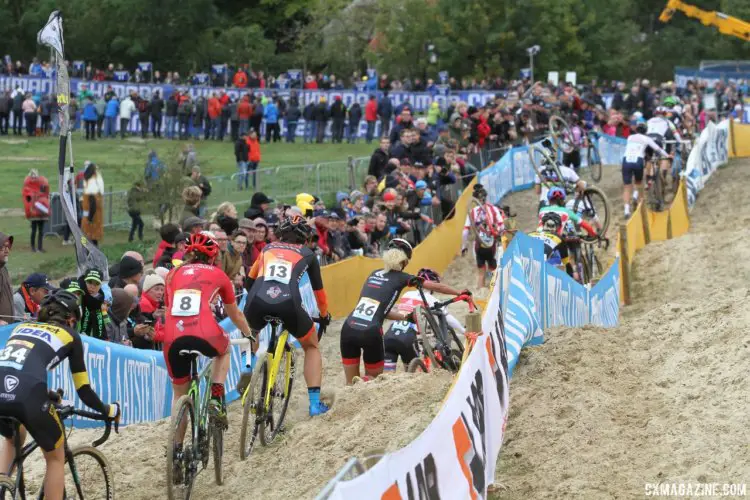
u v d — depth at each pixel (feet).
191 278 59.21
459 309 119.75
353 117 278.26
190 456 56.34
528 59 373.61
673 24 477.77
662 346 79.00
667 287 135.44
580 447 62.90
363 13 397.80
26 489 63.31
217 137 286.05
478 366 57.47
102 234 157.58
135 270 88.48
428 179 160.04
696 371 72.18
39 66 332.60
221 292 59.98
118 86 309.01
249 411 61.93
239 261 98.68
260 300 64.34
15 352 49.55
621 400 69.62
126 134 288.30
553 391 72.08
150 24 407.44
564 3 383.86
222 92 298.56
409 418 63.10
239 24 458.91
